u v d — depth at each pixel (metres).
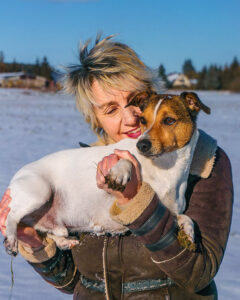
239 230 5.38
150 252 2.13
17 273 4.06
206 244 2.22
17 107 29.25
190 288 2.17
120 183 2.05
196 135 2.63
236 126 18.73
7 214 2.75
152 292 2.29
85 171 2.88
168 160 2.53
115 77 2.84
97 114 3.02
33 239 2.64
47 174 2.96
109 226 2.45
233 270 4.32
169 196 2.46
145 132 2.67
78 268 2.55
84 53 2.95
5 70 91.50
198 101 2.82
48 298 3.62
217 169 2.46
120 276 2.37
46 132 14.89
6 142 12.01
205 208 2.36
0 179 7.26
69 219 2.86
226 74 90.25
